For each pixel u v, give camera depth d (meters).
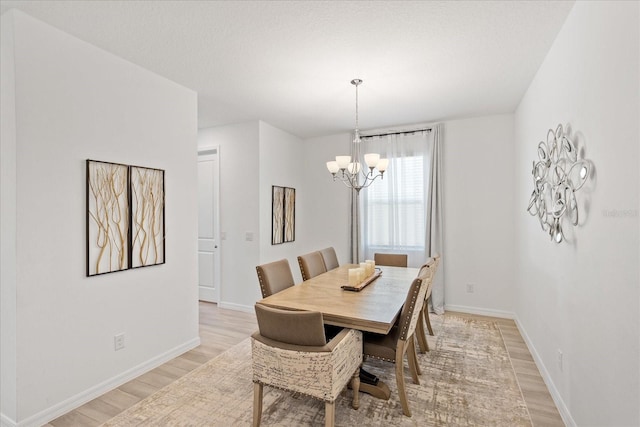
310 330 1.75
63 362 2.19
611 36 1.49
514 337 3.46
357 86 3.24
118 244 2.54
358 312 2.13
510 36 2.31
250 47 2.46
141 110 2.76
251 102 3.68
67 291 2.21
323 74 2.95
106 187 2.45
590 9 1.73
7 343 2.00
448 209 4.42
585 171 1.77
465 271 4.33
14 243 1.96
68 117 2.23
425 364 2.84
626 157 1.36
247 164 4.43
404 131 4.69
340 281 3.02
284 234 4.84
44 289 2.09
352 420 2.07
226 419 2.09
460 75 2.97
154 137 2.87
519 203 3.74
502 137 4.14
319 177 5.31
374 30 2.24
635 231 1.29
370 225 4.90
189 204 3.22
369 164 3.00
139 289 2.72
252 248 4.39
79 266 2.28
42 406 2.07
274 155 4.69
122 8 1.98
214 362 2.92
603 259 1.58
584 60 1.81
